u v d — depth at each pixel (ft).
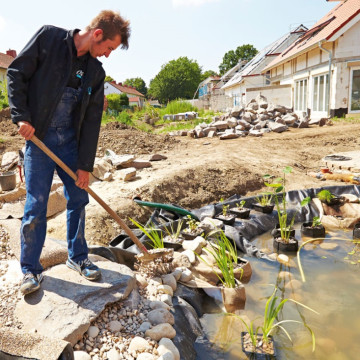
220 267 10.89
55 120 7.91
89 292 8.11
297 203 18.54
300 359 8.18
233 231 14.47
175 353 7.47
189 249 12.48
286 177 22.03
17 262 9.75
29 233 7.91
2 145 24.62
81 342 7.25
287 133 38.78
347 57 45.29
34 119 7.62
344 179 21.15
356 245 14.35
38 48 7.35
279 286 11.46
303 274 12.12
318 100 51.93
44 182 8.00
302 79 57.67
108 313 8.21
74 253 8.82
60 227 14.24
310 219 17.34
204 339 8.96
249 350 8.45
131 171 20.11
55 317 7.34
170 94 226.58
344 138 33.63
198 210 17.33
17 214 14.30
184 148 31.48
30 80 7.52
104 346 7.29
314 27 59.77
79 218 8.79
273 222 16.98
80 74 7.84
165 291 9.70
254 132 37.70
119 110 115.75
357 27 44.37
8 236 11.39
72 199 8.64
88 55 7.89
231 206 17.83
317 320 9.62
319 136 35.55
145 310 8.71
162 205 15.90
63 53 7.51
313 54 52.49
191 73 232.53
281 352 8.44
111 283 8.54
